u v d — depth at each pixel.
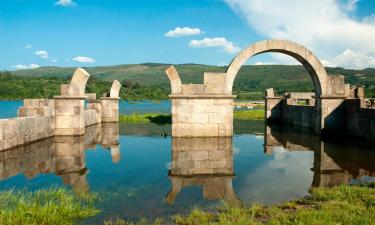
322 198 6.23
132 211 5.79
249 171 8.85
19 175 8.40
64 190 6.91
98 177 8.22
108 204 6.17
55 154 11.16
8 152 11.27
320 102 15.64
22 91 61.38
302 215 5.18
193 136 14.73
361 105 14.26
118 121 23.09
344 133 15.70
